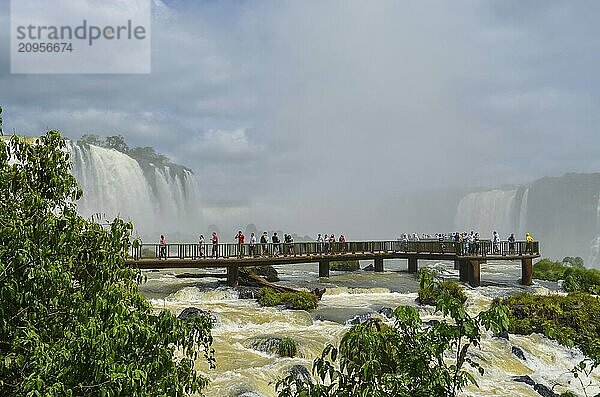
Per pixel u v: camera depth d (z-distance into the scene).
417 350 6.70
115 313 7.25
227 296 32.56
